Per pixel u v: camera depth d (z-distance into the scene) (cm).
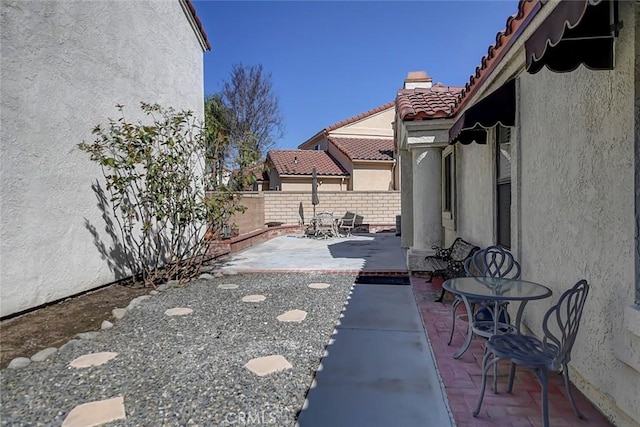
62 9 771
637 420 306
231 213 1056
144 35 1066
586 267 379
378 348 545
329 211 2469
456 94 1164
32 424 361
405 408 385
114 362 500
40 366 487
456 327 625
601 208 352
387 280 997
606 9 301
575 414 362
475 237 828
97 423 362
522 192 550
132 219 969
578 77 388
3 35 644
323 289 905
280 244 1841
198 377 457
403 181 1532
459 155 983
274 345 558
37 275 712
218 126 1144
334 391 421
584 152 380
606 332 346
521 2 415
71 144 798
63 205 775
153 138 929
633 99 305
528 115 523
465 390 417
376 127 3459
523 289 456
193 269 1128
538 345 372
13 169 662
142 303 784
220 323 659
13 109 662
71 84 796
